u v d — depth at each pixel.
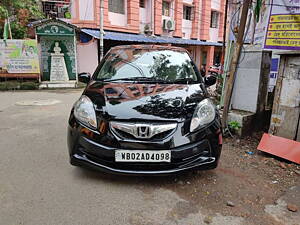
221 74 6.22
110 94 2.75
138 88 2.90
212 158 2.52
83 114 2.54
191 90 2.95
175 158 2.35
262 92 4.21
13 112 5.83
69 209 2.18
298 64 3.32
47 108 6.32
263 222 2.07
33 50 10.06
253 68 4.08
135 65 3.41
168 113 2.43
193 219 2.09
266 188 2.60
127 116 2.37
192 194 2.45
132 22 13.70
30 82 10.21
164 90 2.86
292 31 3.37
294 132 3.45
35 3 12.25
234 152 3.51
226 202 2.33
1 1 11.10
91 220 2.05
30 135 4.13
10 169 2.89
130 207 2.23
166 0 15.76
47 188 2.50
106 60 3.65
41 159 3.18
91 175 2.76
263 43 3.75
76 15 11.95
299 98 3.35
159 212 2.17
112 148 2.35
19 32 12.18
